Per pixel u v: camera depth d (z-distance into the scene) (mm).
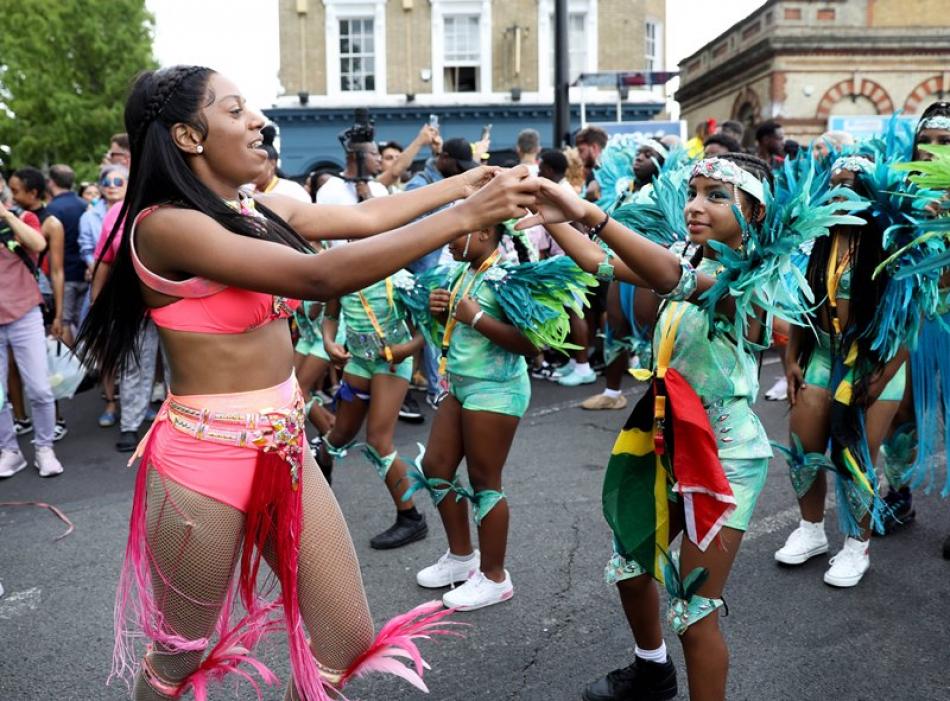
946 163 2369
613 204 4531
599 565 3812
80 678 3047
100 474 5691
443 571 3646
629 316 6277
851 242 3363
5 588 3818
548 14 19625
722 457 2424
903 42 16984
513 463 5379
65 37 22875
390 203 2396
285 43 19766
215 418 1951
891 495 4133
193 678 2107
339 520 2141
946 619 3250
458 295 3270
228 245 1802
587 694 2748
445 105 19688
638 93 20203
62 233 6184
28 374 5523
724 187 2393
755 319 2475
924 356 3730
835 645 3080
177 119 1871
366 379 4191
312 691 2047
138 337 2141
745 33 18688
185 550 1978
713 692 2377
